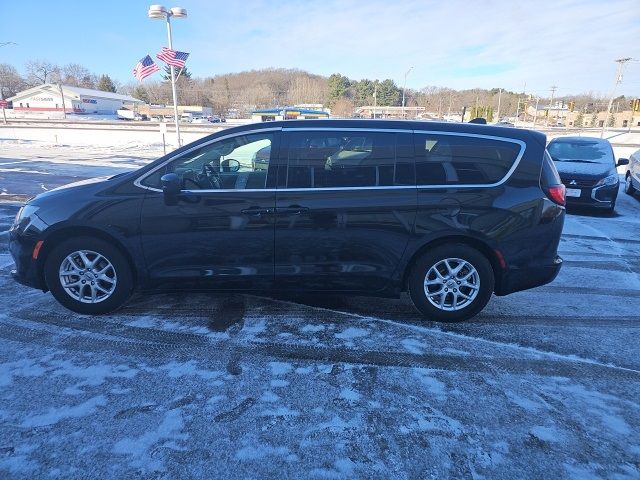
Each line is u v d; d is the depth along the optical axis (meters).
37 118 76.50
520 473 2.41
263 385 3.12
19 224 4.00
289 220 3.85
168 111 94.31
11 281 4.97
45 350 3.51
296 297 4.68
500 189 3.91
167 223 3.86
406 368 3.38
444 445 2.60
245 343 3.68
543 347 3.76
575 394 3.12
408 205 3.85
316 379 3.21
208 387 3.08
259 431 2.68
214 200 3.85
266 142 3.92
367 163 3.89
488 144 3.96
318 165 3.88
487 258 4.05
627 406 3.00
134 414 2.79
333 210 3.84
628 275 5.74
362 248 3.91
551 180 4.03
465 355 3.59
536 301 4.80
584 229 8.41
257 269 3.95
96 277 4.02
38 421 2.71
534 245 3.97
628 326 4.22
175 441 2.58
